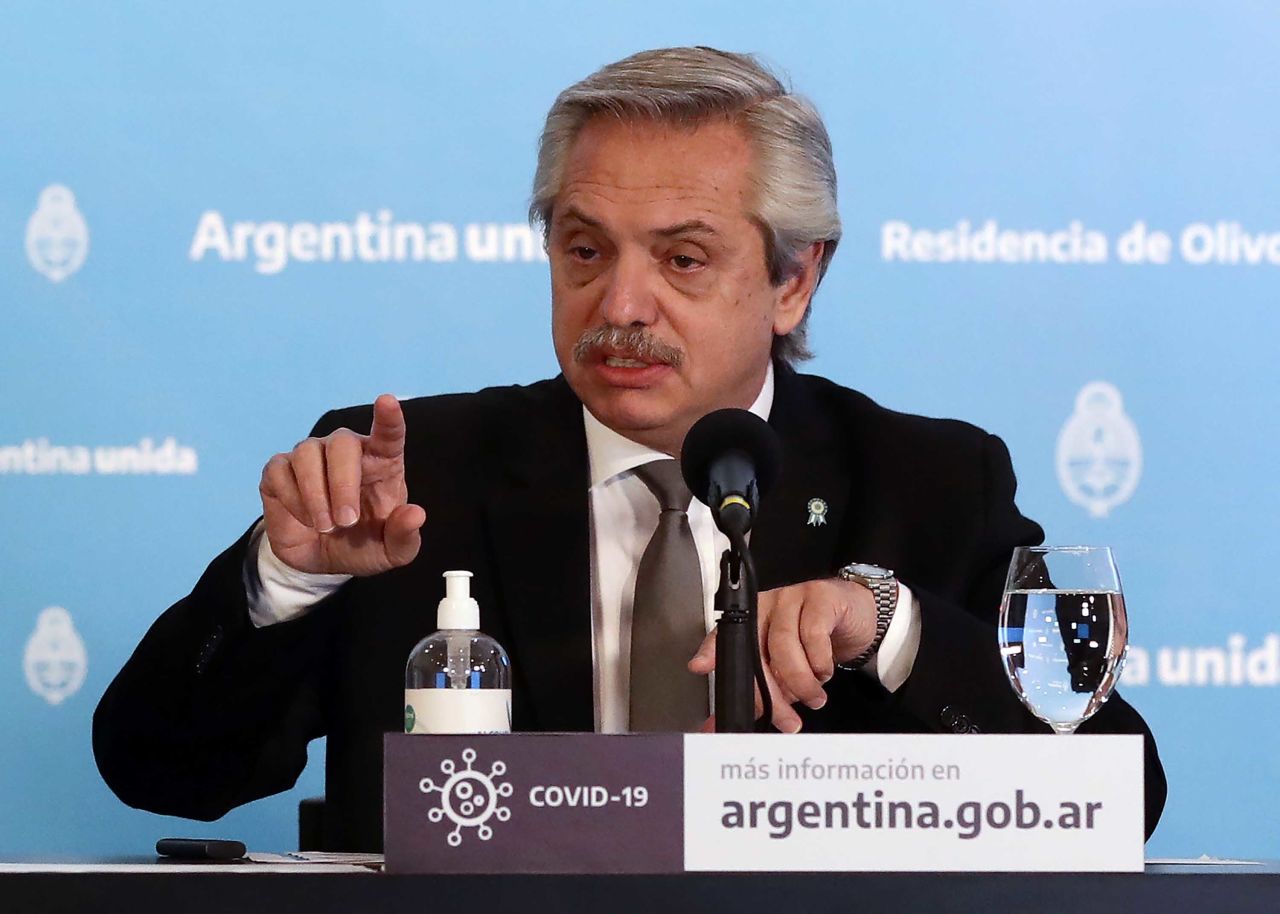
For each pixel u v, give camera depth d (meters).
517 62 11.85
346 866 4.93
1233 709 11.67
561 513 8.24
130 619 11.73
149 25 11.84
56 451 11.77
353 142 11.84
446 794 4.52
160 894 4.45
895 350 11.77
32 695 11.69
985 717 6.72
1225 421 11.80
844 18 11.81
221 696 7.09
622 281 7.70
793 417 8.80
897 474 8.62
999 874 4.46
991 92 11.84
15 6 11.80
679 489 8.05
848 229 11.79
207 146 11.84
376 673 8.18
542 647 8.00
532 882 4.45
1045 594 5.74
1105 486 11.77
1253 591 11.73
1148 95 11.87
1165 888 4.45
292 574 6.84
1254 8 11.86
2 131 11.80
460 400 8.95
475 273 11.83
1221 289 11.83
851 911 4.43
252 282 11.81
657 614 7.71
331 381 11.80
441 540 8.38
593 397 7.88
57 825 11.62
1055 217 11.82
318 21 11.85
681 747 4.53
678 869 4.50
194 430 11.79
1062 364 11.80
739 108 7.85
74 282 11.80
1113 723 7.38
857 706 7.67
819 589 6.20
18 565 11.71
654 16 11.81
